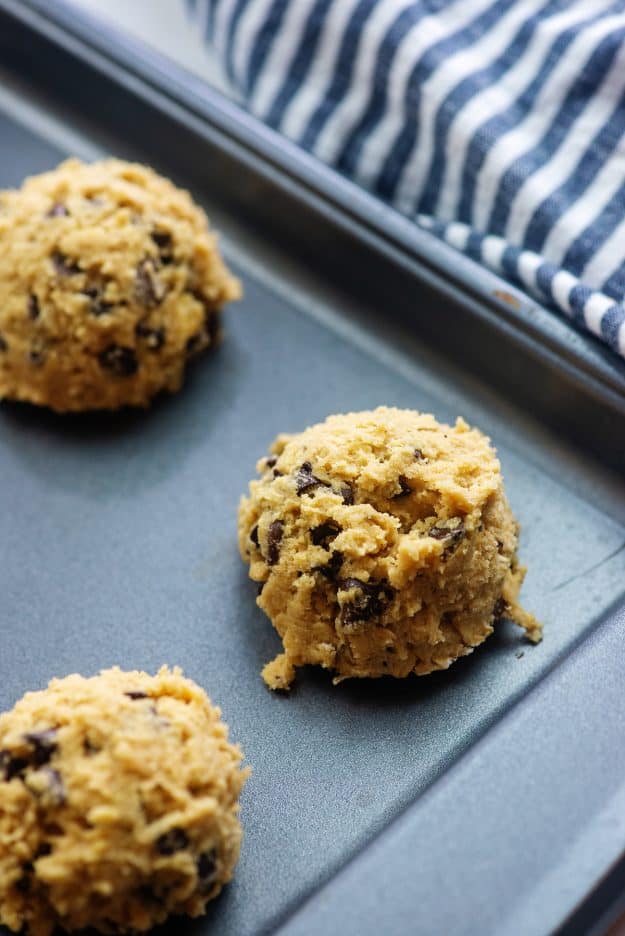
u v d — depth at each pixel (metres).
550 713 0.25
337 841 0.26
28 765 0.24
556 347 0.30
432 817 0.24
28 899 0.24
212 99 0.34
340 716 0.27
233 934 0.25
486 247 0.31
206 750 0.24
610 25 0.31
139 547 0.30
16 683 0.28
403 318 0.32
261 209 0.34
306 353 0.32
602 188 0.30
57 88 0.37
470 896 0.23
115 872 0.23
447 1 0.32
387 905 0.23
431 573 0.26
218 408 0.32
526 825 0.24
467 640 0.27
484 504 0.27
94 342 0.30
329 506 0.27
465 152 0.31
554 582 0.29
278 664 0.27
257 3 0.33
